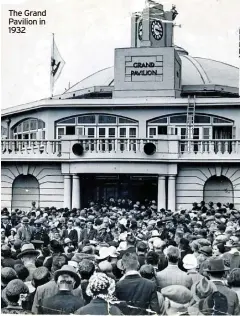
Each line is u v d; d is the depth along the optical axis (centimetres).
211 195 3291
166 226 2294
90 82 4012
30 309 1152
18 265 1295
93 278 1090
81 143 3312
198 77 3984
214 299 1207
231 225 2378
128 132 3603
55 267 1348
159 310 1179
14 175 3375
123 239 1944
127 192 3312
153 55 3584
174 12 3494
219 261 1244
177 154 3281
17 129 3653
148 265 1209
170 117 3584
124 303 1156
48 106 3591
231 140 3272
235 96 3897
